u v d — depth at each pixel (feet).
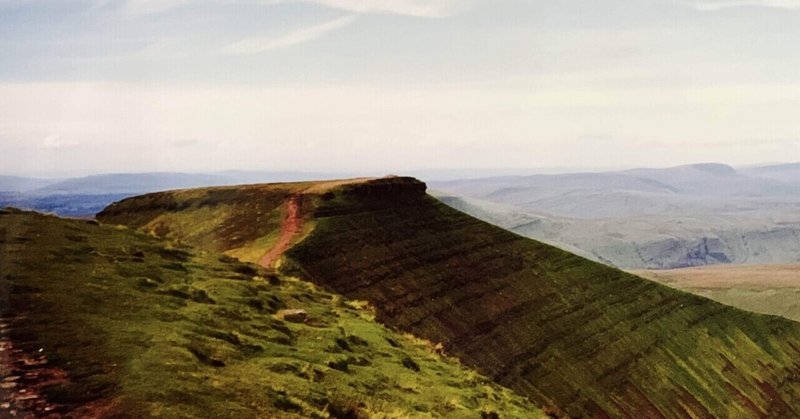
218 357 71.77
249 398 62.69
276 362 76.38
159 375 61.26
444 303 262.06
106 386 57.57
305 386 71.67
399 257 285.23
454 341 235.81
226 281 107.14
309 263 245.24
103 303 78.59
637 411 261.44
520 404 108.06
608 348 300.20
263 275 127.95
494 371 229.66
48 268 86.53
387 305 238.68
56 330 67.31
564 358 268.82
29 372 57.88
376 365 93.45
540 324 287.89
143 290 87.81
